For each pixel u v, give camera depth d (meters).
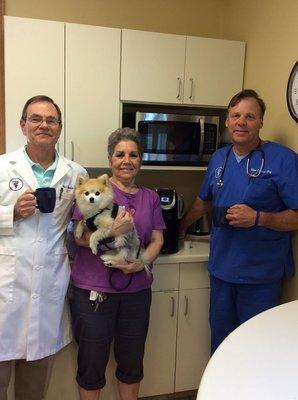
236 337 1.09
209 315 2.19
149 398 2.28
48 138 1.66
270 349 1.03
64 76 2.19
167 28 2.64
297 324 1.19
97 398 1.87
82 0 2.46
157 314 2.18
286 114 2.08
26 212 1.59
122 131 1.83
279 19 2.12
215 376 0.90
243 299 1.95
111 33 2.22
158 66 2.31
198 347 2.28
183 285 2.20
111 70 2.25
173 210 2.16
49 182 1.73
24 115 1.71
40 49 2.14
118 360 1.92
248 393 0.83
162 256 2.14
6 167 1.68
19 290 1.67
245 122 1.81
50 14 2.41
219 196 1.97
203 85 2.40
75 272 1.81
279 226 1.81
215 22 2.74
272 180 1.83
